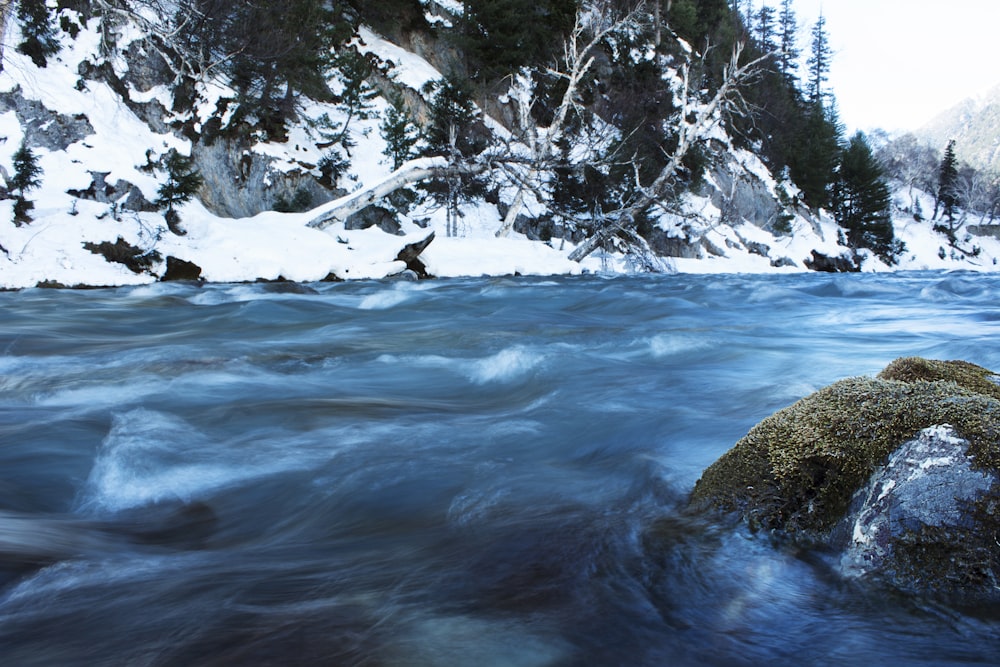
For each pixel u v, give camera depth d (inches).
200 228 789.2
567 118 1587.1
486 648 78.2
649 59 1764.3
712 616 84.4
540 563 99.0
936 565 85.9
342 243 874.1
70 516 127.6
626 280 895.7
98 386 225.3
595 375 247.3
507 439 170.7
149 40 944.9
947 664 74.0
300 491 137.4
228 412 196.9
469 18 1569.9
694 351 301.0
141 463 151.0
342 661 75.6
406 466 149.6
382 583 94.7
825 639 79.0
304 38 1197.7
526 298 615.5
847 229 2447.1
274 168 1114.7
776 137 2300.7
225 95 1066.7
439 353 301.9
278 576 98.1
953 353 278.4
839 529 95.7
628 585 91.4
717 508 109.0
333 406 205.9
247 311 490.0
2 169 748.0
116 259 682.8
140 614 87.1
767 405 197.3
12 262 626.2
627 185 1432.1
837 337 349.1
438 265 884.0
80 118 844.0
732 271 1501.0
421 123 1456.7
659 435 169.5
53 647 80.0
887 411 102.1
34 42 869.8
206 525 124.0
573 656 76.7
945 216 3627.0
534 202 1443.2
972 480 88.7
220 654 77.2
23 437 169.3
